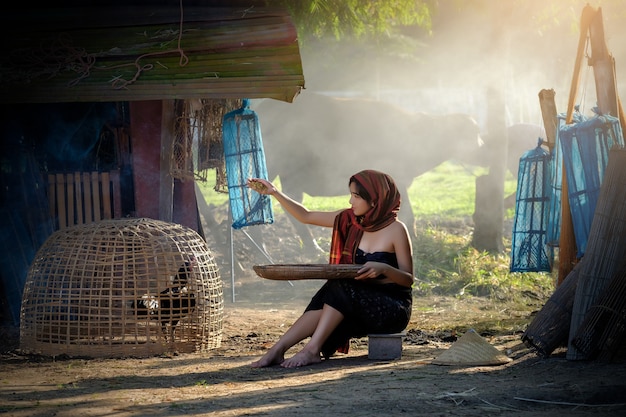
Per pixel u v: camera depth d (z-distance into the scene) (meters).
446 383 5.86
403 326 7.29
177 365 7.20
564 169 8.10
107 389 6.04
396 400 5.30
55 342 7.84
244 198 9.48
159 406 5.33
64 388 6.09
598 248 6.61
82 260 7.77
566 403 5.15
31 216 9.57
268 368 6.91
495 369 6.47
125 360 7.56
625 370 6.01
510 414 4.88
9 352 7.95
